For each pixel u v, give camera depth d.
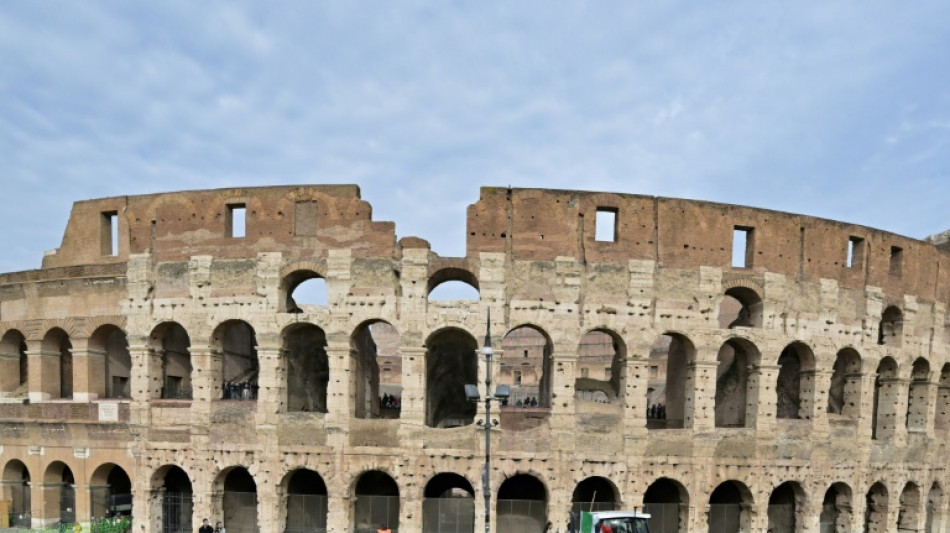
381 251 48.62
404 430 47.19
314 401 56.75
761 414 50.31
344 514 47.12
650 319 49.22
